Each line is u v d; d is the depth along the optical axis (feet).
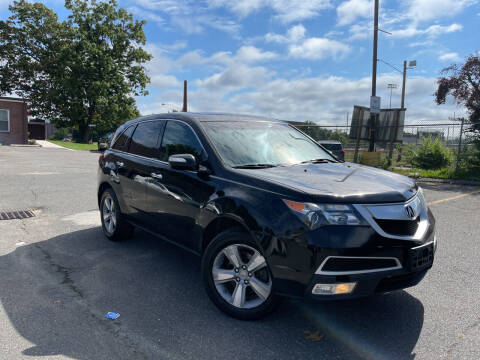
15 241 16.52
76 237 17.20
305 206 8.64
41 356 8.05
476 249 15.69
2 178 35.63
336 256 8.21
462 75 43.42
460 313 10.19
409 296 11.27
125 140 16.19
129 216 14.99
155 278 12.50
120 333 9.04
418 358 8.15
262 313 9.47
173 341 8.71
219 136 12.14
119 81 125.08
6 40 130.21
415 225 9.20
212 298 10.25
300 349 8.46
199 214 10.86
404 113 55.06
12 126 104.42
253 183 9.80
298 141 13.96
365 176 10.89
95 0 125.08
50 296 11.05
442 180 39.91
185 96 118.01
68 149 94.38
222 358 8.08
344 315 10.07
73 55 118.93
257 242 9.09
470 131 42.52
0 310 10.12
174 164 11.02
